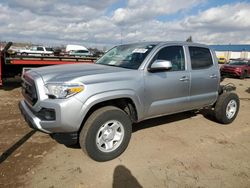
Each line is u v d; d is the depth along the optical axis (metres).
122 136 3.70
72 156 3.73
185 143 4.41
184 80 4.49
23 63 9.29
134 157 3.78
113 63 4.43
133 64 4.05
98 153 3.48
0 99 7.43
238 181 3.24
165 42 4.42
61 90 3.12
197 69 4.83
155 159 3.75
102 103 3.66
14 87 9.62
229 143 4.51
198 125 5.47
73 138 3.32
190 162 3.70
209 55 5.20
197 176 3.32
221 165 3.65
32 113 3.44
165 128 5.14
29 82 3.56
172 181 3.18
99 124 3.39
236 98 5.66
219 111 5.46
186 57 4.64
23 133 4.58
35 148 3.96
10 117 5.56
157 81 4.05
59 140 3.37
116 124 3.61
